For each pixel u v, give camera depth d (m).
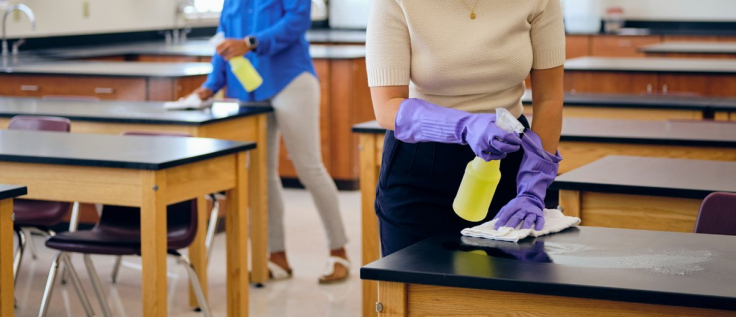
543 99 2.03
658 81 5.35
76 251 3.04
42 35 6.45
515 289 1.53
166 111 3.96
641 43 9.07
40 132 3.36
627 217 2.43
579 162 3.32
